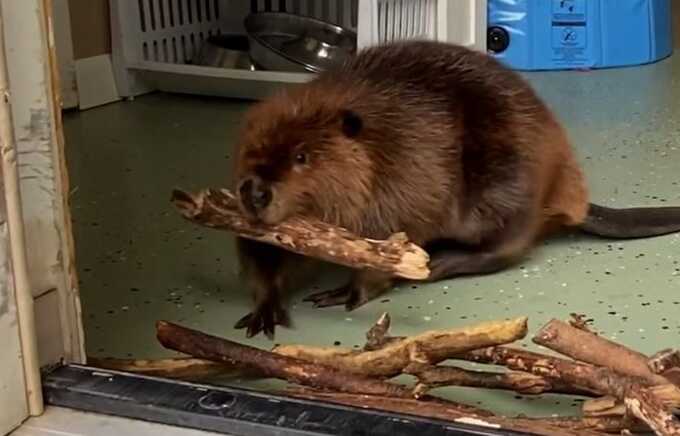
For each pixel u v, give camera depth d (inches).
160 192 122.6
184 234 112.3
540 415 83.7
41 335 80.1
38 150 79.5
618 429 78.4
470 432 74.6
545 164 105.5
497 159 102.7
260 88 157.6
